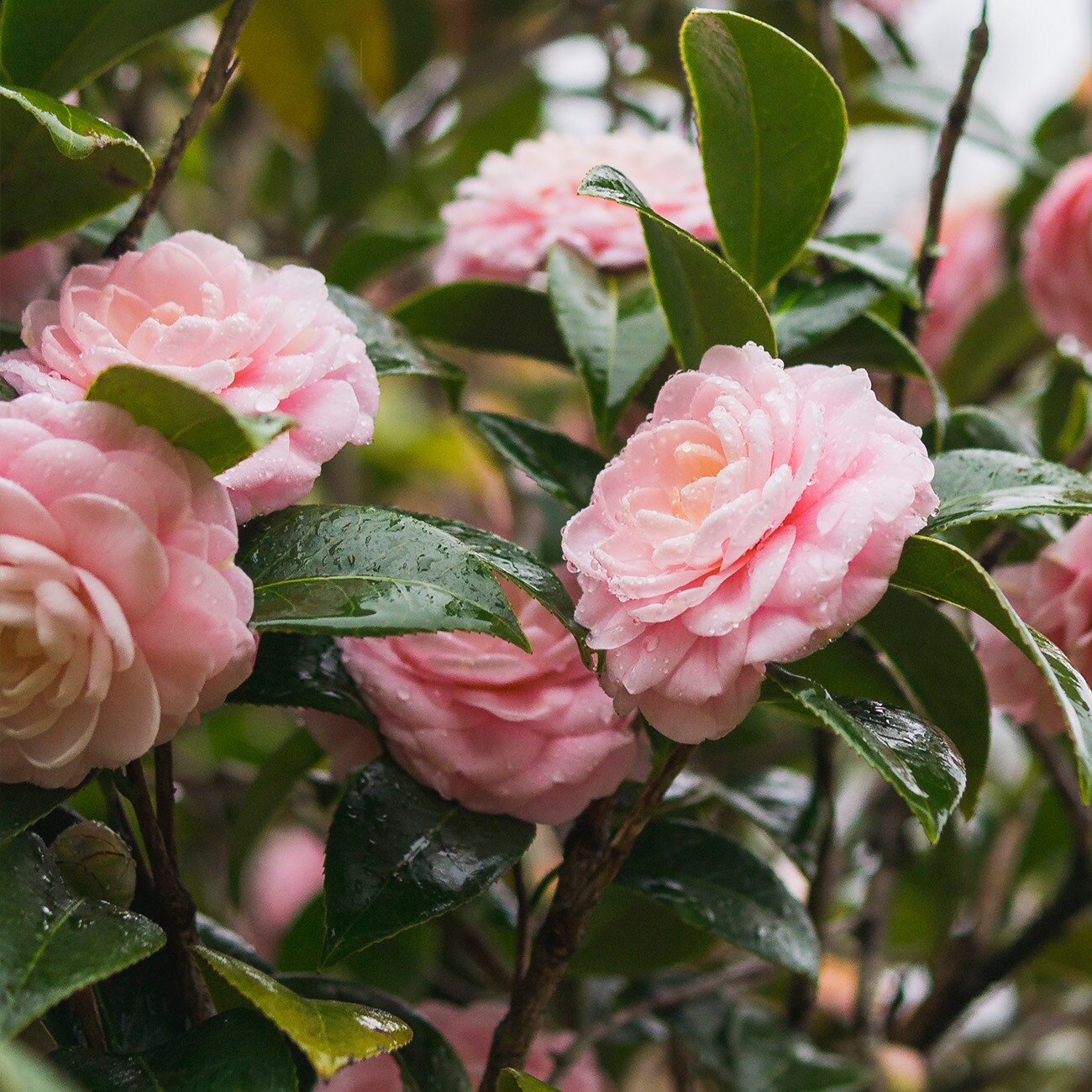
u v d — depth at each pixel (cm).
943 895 112
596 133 96
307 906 97
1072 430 104
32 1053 79
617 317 88
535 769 80
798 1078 97
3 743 73
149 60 115
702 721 75
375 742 84
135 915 75
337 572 76
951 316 125
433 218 140
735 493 74
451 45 143
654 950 95
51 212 83
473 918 102
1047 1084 142
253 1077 73
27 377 75
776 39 79
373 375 79
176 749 131
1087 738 73
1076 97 146
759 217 84
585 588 76
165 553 72
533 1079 76
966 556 74
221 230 133
